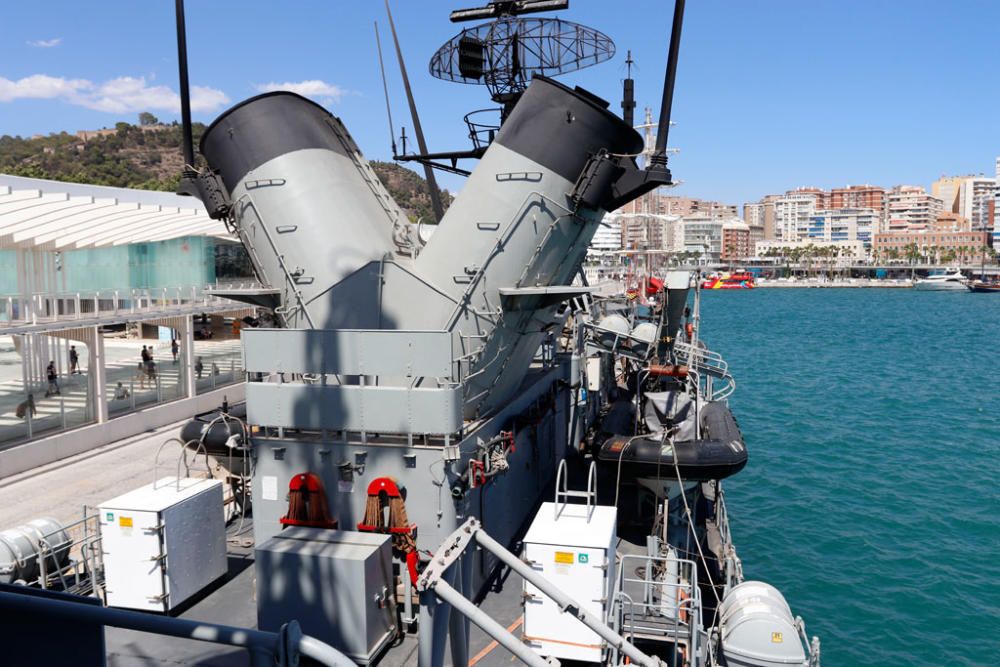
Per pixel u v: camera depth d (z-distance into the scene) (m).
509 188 10.28
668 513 13.47
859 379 54.06
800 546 21.17
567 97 10.23
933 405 43.78
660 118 10.15
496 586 10.34
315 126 11.14
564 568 8.51
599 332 17.33
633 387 21.30
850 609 17.47
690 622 9.23
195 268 38.72
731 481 27.50
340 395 9.34
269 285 11.11
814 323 104.62
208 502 10.01
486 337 10.40
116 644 5.07
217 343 36.38
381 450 9.30
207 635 3.06
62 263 30.00
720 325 101.88
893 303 150.50
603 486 14.98
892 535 22.05
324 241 10.56
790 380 53.59
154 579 9.12
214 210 11.38
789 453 31.95
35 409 22.12
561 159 10.22
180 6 11.07
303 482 9.49
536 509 13.05
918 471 29.06
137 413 26.03
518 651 4.88
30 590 3.52
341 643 7.97
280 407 9.61
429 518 9.20
